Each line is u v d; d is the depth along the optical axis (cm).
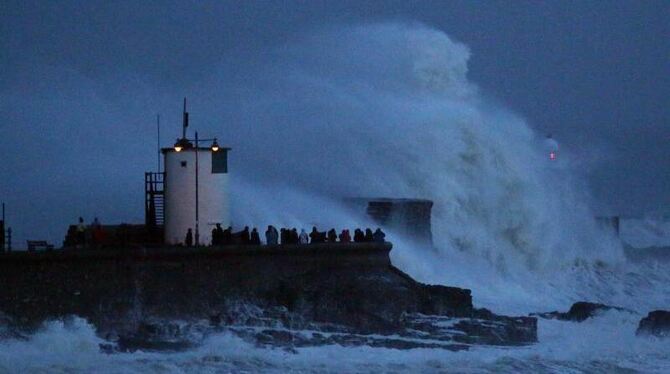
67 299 12256
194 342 12050
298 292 13350
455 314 13962
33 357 11244
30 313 12056
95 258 12444
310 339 12550
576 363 12431
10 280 12025
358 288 13475
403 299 13588
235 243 13775
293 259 13775
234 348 11975
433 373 11562
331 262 14025
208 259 13150
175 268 12925
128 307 12569
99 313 12381
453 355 12425
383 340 12812
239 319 12900
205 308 13038
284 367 11431
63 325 12112
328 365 11631
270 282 13562
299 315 13112
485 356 12500
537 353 12825
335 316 13200
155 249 12800
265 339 12388
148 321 12631
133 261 12662
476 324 13462
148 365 11100
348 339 12731
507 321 13788
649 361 12738
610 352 13138
